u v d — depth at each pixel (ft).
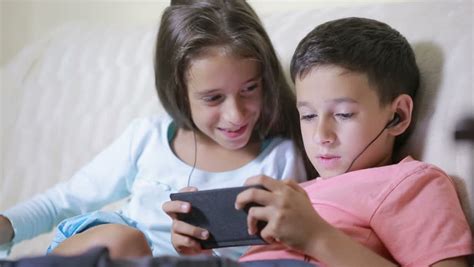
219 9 3.52
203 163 3.78
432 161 3.10
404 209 2.75
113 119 4.53
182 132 3.93
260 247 2.94
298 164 3.71
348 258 2.59
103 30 5.07
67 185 4.00
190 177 3.72
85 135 4.58
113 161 4.01
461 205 2.89
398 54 3.20
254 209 2.65
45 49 5.11
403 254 2.69
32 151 4.70
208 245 2.79
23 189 4.59
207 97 3.43
